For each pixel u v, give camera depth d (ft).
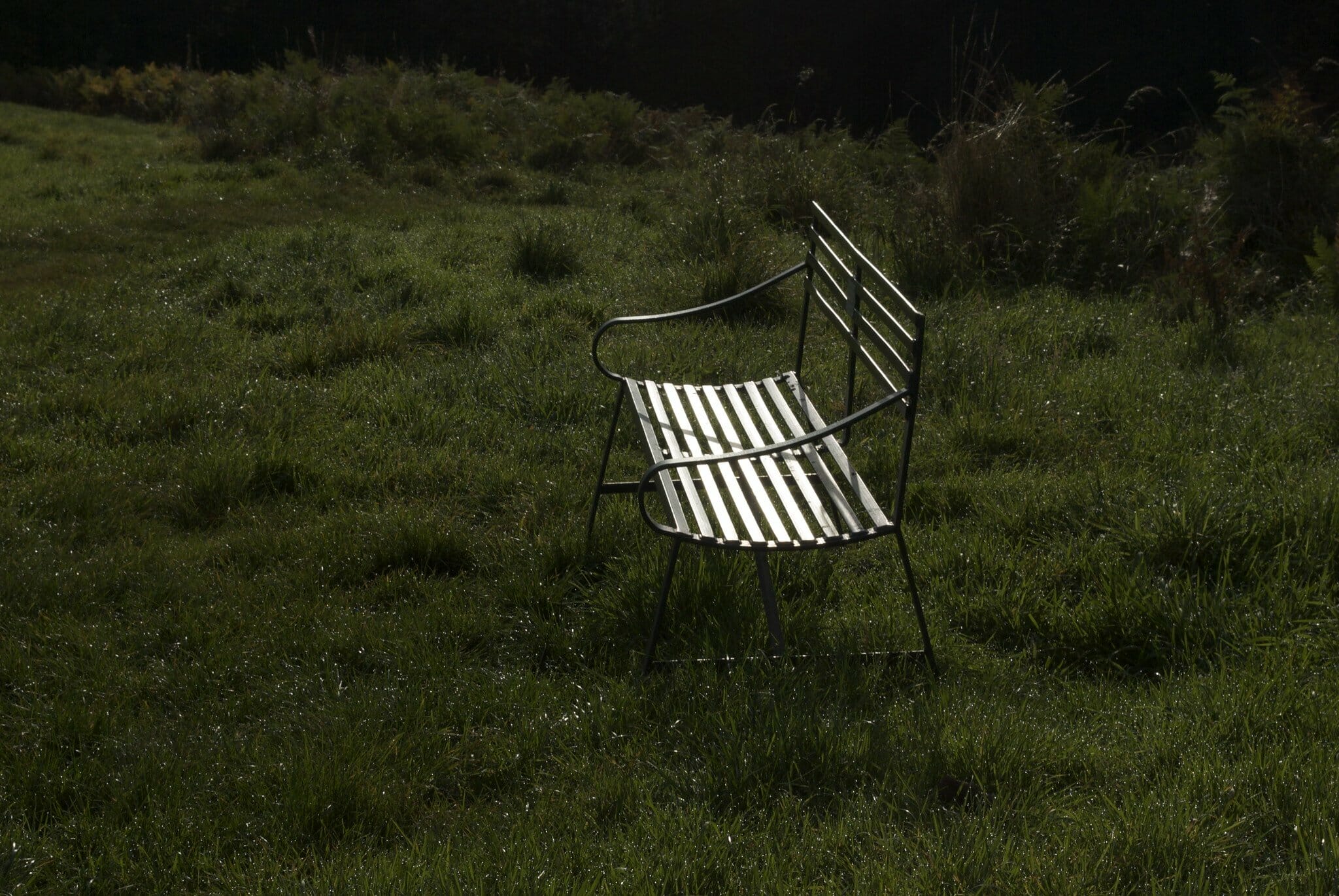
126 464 14.99
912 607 11.65
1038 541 12.99
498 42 116.98
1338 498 12.52
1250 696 9.68
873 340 11.38
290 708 10.01
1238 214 27.30
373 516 13.57
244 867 8.02
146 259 27.55
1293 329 21.39
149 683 10.30
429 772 9.04
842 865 7.94
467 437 16.22
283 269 25.23
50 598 11.57
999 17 97.45
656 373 18.33
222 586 12.12
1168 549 12.22
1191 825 8.01
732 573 11.61
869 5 108.17
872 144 43.06
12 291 23.98
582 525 13.20
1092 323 20.81
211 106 54.80
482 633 11.28
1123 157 29.66
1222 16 86.22
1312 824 8.09
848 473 11.28
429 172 42.09
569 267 26.12
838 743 9.02
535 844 8.04
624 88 118.83
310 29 60.95
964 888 7.52
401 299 23.16
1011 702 10.07
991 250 25.36
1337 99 43.32
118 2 114.21
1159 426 16.15
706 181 32.71
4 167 42.29
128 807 8.55
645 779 8.88
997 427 16.06
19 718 9.65
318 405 17.43
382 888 7.50
